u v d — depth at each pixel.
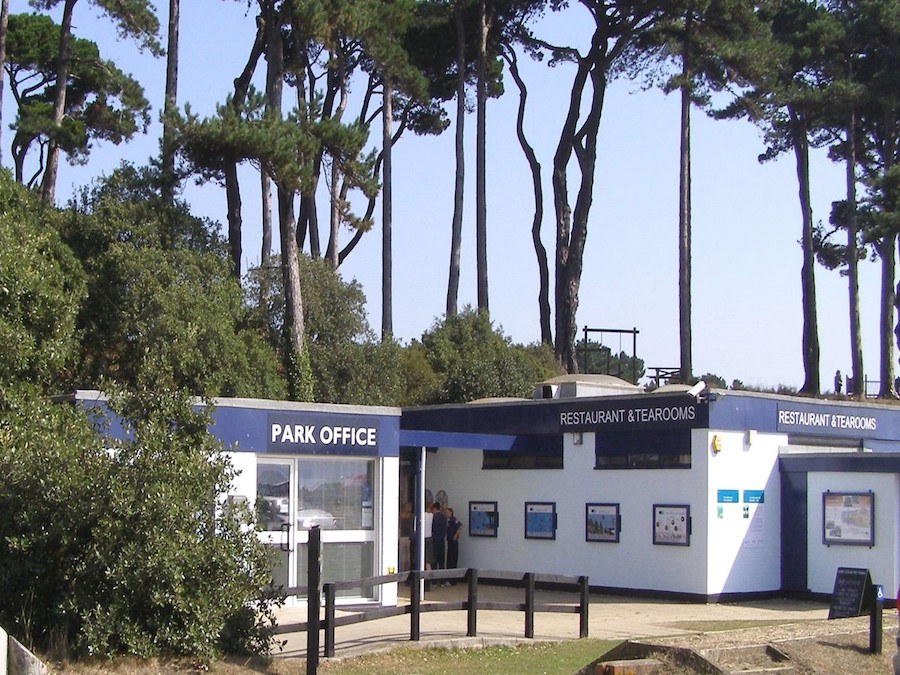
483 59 50.19
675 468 23.62
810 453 23.67
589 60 50.78
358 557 19.39
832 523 23.02
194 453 12.69
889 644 12.97
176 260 34.31
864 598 14.09
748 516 23.52
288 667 13.26
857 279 55.34
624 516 24.47
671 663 11.16
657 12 47.09
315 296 41.47
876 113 55.09
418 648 15.17
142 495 11.98
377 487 19.61
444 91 54.56
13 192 33.41
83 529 12.04
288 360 36.19
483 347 46.47
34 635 11.85
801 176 57.91
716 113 49.28
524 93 54.84
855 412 26.20
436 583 26.16
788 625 13.70
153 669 11.60
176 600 11.91
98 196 35.69
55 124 38.81
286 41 44.09
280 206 36.84
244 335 35.25
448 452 28.28
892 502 22.23
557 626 18.67
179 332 31.59
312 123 35.28
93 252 34.19
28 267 18.80
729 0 46.09
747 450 23.66
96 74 43.81
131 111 43.47
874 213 50.28
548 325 55.06
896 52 52.31
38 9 41.38
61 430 13.16
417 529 22.89
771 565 23.77
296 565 18.70
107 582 11.84
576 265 52.22
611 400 24.78
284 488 18.80
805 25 54.84
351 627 17.42
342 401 40.53
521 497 26.56
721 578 22.98
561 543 25.61
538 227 55.34
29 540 11.80
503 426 26.84
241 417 18.16
